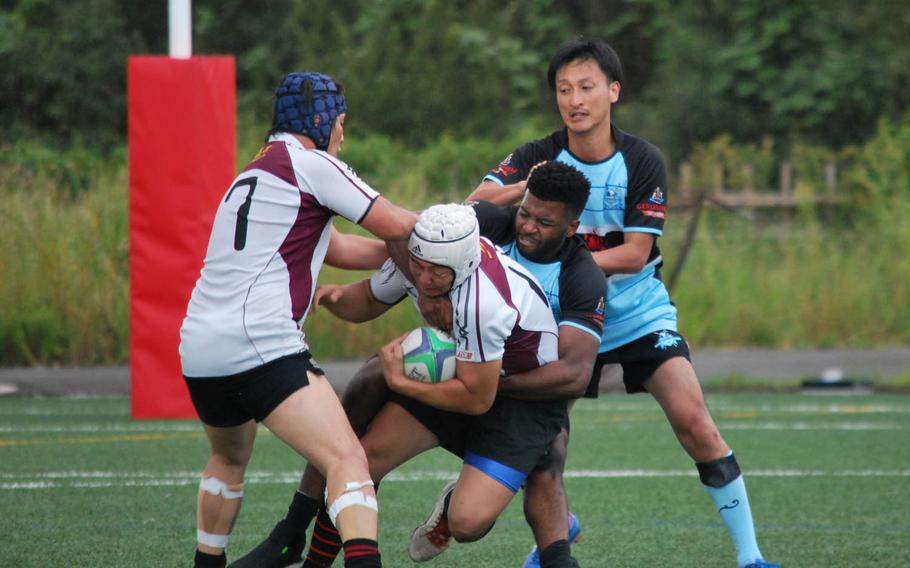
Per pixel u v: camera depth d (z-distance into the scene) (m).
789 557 19.53
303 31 88.19
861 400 39.84
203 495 15.96
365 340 45.69
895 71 86.88
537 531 15.90
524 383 15.36
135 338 33.16
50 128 81.19
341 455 14.12
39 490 24.47
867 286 52.03
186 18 32.59
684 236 53.81
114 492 24.33
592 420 35.88
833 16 91.06
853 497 24.67
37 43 81.44
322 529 16.05
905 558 19.47
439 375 15.10
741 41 91.81
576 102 17.52
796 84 88.88
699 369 44.72
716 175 64.56
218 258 14.51
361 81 83.88
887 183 59.38
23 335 44.25
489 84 86.31
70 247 45.19
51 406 36.62
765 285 51.88
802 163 65.44
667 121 90.69
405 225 14.76
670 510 23.28
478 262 14.78
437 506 16.94
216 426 15.31
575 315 15.78
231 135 31.56
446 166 61.88
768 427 34.28
